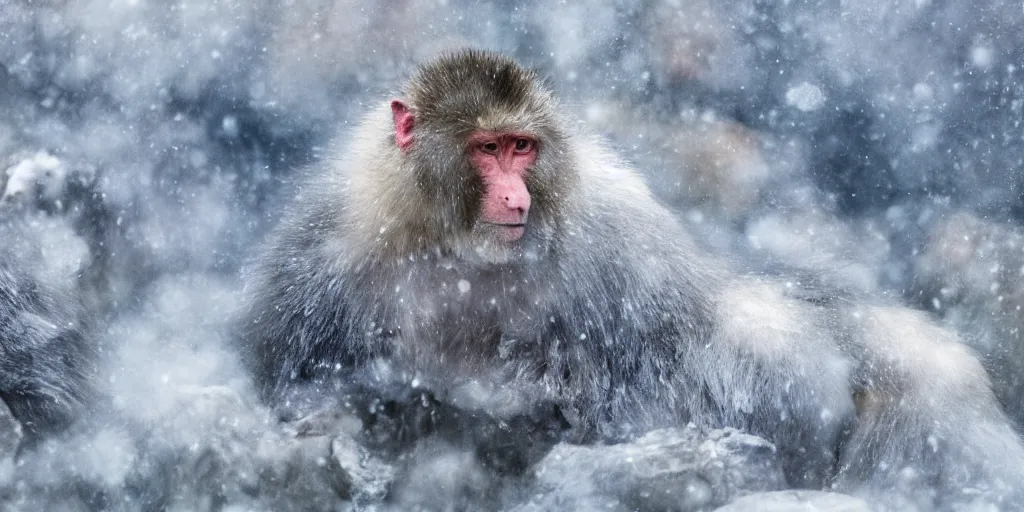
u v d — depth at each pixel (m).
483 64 17.95
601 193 18.88
